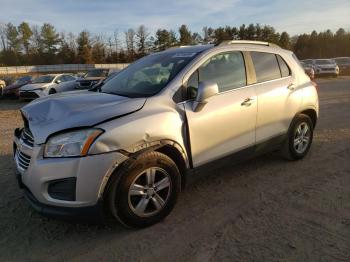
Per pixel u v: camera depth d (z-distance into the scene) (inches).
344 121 327.0
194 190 167.2
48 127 121.0
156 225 135.3
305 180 177.0
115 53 3351.4
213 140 150.4
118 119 122.9
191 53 159.0
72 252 120.1
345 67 1316.4
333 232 126.8
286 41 3508.9
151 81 150.6
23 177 126.6
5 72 2827.3
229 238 125.1
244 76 168.2
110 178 121.0
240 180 178.5
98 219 122.3
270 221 136.0
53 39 3671.3
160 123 130.3
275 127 182.5
